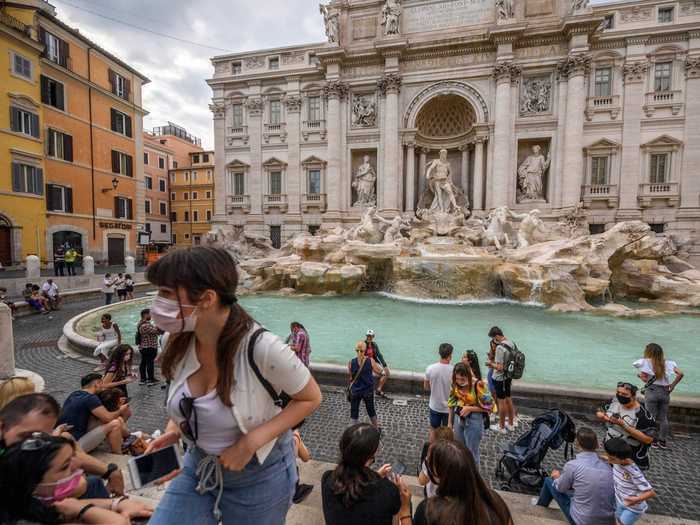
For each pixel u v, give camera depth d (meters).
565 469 3.72
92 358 10.14
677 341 12.29
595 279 18.47
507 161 30.86
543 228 24.94
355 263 22.75
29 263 19.77
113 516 2.32
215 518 1.70
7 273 25.02
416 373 7.95
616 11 30.20
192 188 60.38
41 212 28.94
